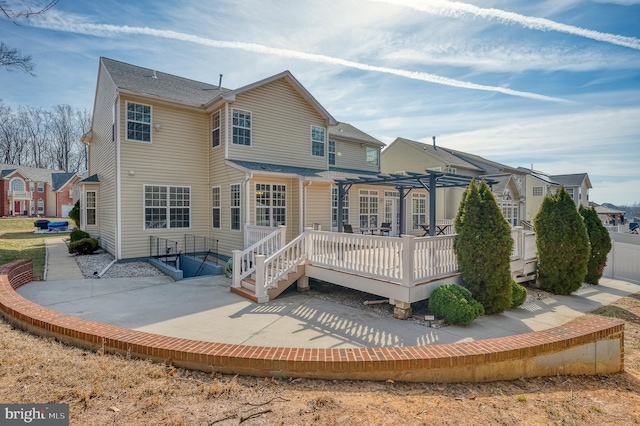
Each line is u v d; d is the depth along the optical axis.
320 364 3.28
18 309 4.75
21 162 46.47
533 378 3.58
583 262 8.41
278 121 13.68
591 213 9.98
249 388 3.09
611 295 8.53
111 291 7.76
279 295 7.82
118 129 11.39
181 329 5.34
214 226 13.20
